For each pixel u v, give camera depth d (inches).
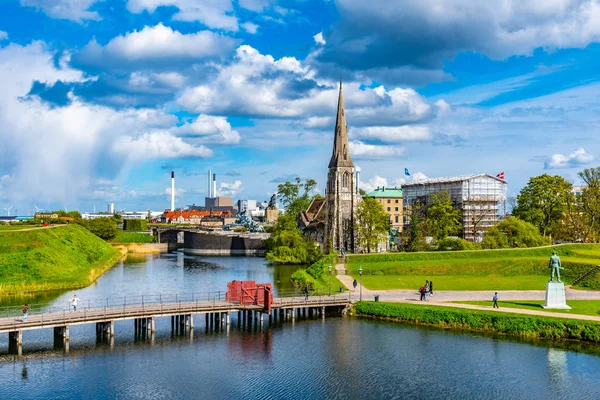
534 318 3115.2
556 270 3390.7
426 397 2300.7
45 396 2310.5
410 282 4426.7
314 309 3747.5
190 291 4608.8
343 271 4913.9
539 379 2470.5
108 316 3085.6
